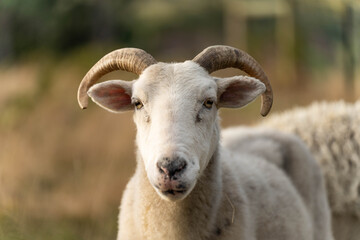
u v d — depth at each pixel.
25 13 33.56
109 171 12.78
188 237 6.79
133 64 7.05
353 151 10.72
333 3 22.83
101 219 11.15
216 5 46.81
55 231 10.18
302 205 8.73
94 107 17.58
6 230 9.23
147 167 6.07
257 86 6.89
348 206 10.71
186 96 6.43
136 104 6.72
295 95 24.23
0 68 29.73
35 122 16.11
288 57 29.73
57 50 34.81
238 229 7.09
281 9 30.55
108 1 37.00
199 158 6.30
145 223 6.90
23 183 12.09
